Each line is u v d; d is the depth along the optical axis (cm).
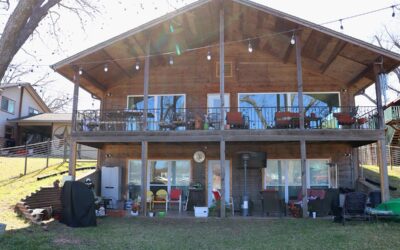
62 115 2631
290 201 1266
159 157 1409
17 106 2612
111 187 1382
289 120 1168
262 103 1394
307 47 1230
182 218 1088
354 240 743
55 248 680
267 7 1099
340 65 1252
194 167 1389
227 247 696
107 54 1218
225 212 1184
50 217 1000
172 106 1427
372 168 1691
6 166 1576
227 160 1378
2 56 713
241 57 1425
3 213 970
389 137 2150
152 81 1452
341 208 1000
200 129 1212
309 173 1361
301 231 855
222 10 1152
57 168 1580
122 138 1191
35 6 745
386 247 688
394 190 1275
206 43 1436
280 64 1415
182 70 1445
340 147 1363
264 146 1377
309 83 1398
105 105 1463
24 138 2597
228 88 1412
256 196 1347
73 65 1209
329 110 1364
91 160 1939
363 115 1288
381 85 1138
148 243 729
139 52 1281
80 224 915
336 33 1059
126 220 1047
